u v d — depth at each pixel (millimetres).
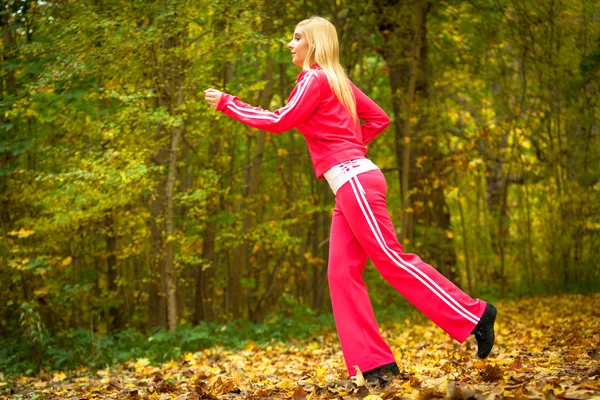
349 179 3027
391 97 11445
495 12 10469
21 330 7648
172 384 3789
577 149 10859
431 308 2986
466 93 12461
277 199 12836
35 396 4215
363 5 10820
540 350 4617
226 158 10281
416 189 10984
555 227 11445
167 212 7871
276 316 9297
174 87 7965
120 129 7453
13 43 7090
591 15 7727
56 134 8414
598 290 11125
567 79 9477
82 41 6578
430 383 2842
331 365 4734
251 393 3297
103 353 6984
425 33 11359
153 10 6922
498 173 15547
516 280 13328
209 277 11797
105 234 9898
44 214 8148
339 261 3119
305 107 3059
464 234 13234
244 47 8070
